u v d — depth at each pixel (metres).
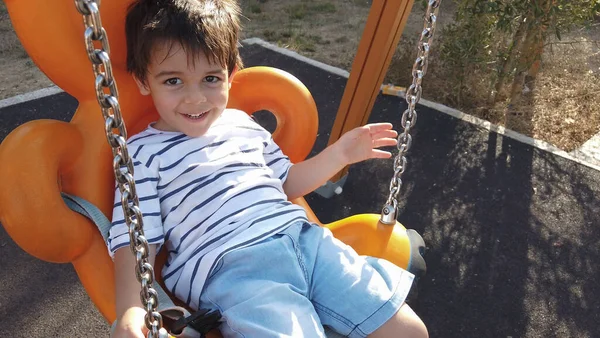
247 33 5.36
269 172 1.59
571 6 3.64
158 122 1.57
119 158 0.87
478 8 3.71
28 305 2.31
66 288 2.40
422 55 1.39
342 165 1.60
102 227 1.38
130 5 1.45
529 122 3.86
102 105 0.80
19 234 1.28
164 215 1.44
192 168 1.47
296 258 1.41
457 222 2.90
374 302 1.38
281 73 1.87
